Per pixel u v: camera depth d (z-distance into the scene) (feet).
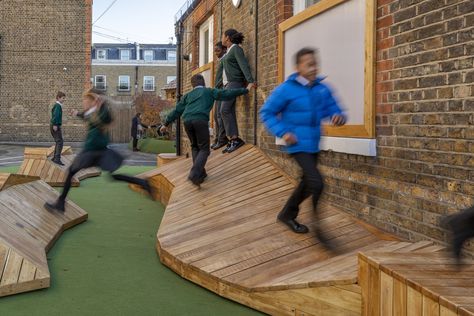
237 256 14.70
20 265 14.16
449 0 12.08
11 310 12.60
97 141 18.84
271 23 24.13
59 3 93.25
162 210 27.94
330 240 13.62
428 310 8.58
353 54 16.12
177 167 31.50
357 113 15.89
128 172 48.03
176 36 51.57
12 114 93.66
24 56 93.15
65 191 19.98
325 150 17.97
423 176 12.98
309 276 12.00
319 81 13.26
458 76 11.80
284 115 13.17
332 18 17.47
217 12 35.91
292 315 11.89
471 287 8.79
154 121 103.24
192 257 15.33
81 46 93.97
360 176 15.90
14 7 92.53
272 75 24.04
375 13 14.97
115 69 161.17
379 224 14.89
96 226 23.16
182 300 13.46
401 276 9.32
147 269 16.22
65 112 94.07
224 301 13.41
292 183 20.81
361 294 10.71
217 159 27.37
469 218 8.79
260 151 25.68
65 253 18.16
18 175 21.81
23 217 18.61
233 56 27.02
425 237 12.88
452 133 11.98
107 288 14.37
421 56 13.07
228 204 19.77
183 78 51.42
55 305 12.99
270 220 17.07
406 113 13.66
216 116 30.81
